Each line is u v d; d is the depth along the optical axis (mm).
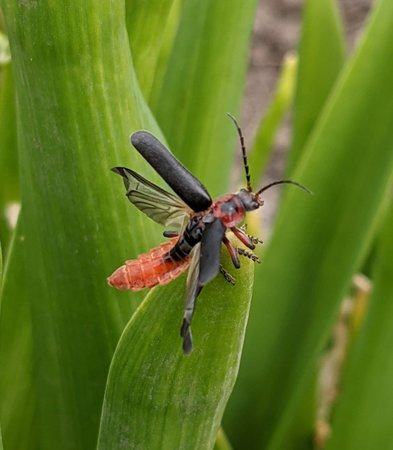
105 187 121
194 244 111
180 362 106
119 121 121
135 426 110
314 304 151
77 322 128
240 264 104
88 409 134
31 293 132
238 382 156
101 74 119
